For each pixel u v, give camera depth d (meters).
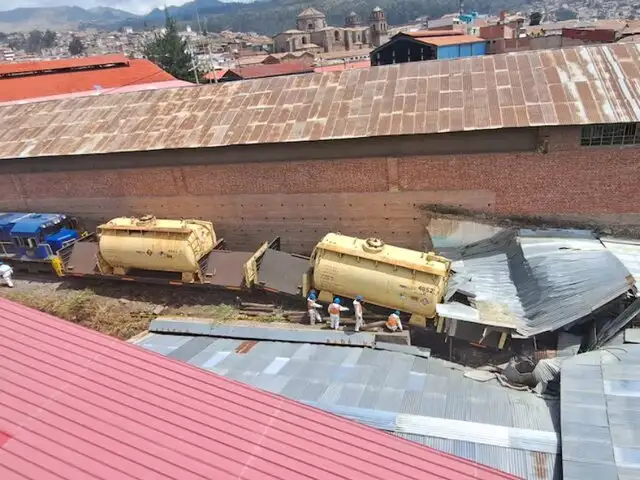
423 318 16.70
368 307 18.00
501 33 66.31
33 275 24.08
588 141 17.14
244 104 22.44
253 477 6.97
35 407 7.84
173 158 21.80
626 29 57.25
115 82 42.94
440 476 7.38
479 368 14.78
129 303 21.17
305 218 21.25
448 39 60.84
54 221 23.05
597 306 13.84
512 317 15.08
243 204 21.75
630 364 11.62
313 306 17.97
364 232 20.80
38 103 26.89
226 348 15.86
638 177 17.17
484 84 19.45
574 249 16.53
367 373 13.70
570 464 9.41
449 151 18.59
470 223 19.20
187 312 20.11
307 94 21.91
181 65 65.50
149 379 8.54
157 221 21.08
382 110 19.66
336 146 19.64
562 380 11.51
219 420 7.86
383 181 19.61
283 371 14.03
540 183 18.06
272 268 19.62
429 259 16.77
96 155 22.70
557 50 20.17
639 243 17.08
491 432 10.82
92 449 7.16
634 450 9.45
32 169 24.02
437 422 11.28
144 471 6.88
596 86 17.83
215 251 20.80
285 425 7.91
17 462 6.93
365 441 7.81
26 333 9.48
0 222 23.34
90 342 9.30
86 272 21.86
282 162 20.42
